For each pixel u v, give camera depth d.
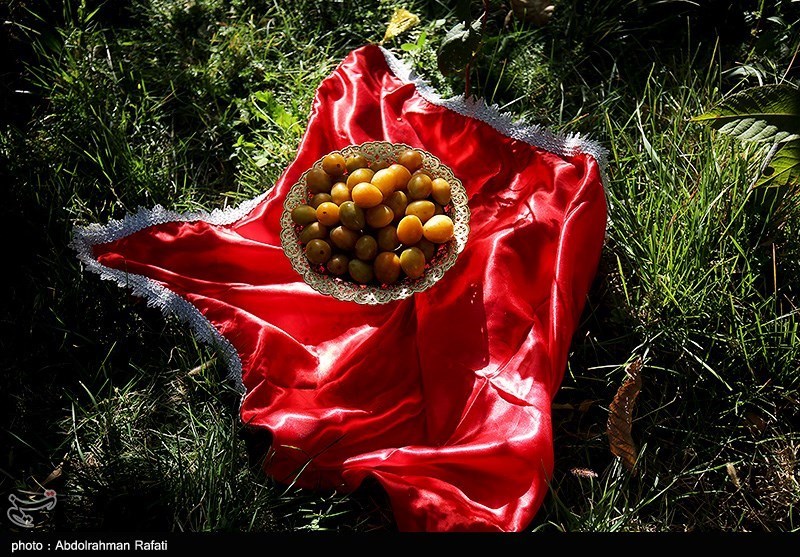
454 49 1.43
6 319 1.43
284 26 1.72
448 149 1.51
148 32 1.71
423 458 1.22
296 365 1.34
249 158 1.58
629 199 1.46
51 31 1.70
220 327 1.36
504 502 1.21
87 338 1.42
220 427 1.33
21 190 1.52
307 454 1.27
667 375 1.37
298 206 1.32
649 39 1.69
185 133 1.64
